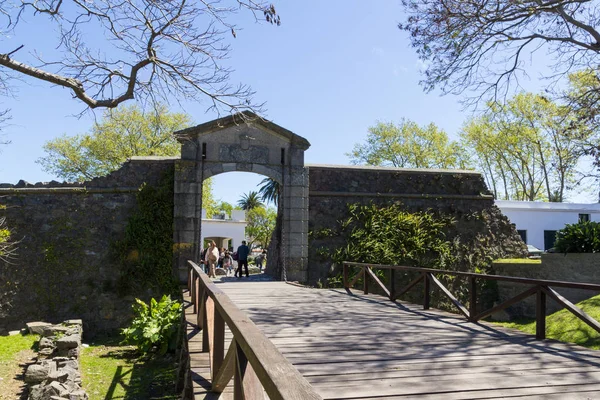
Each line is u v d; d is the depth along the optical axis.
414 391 3.97
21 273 13.79
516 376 4.46
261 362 1.89
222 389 3.95
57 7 8.48
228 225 37.97
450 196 16.62
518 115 31.56
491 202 17.05
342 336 6.36
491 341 6.09
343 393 3.90
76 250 14.06
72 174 33.88
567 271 13.62
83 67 9.09
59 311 13.79
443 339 6.20
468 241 16.53
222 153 14.55
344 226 15.72
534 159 35.09
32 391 8.08
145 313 12.59
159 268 14.04
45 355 10.79
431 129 38.50
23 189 14.03
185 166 14.23
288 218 14.98
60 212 14.16
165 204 14.31
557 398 3.82
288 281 14.67
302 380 1.69
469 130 34.69
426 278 9.02
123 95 9.00
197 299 7.92
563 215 27.05
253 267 33.59
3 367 10.20
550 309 13.92
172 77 9.46
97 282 14.02
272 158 14.97
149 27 8.95
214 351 3.96
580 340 8.73
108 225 14.26
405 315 8.27
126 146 31.41
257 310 8.70
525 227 26.59
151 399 9.05
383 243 15.76
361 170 16.27
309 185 15.75
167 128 31.05
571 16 11.01
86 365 11.11
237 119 14.58
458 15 10.65
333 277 15.38
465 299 16.02
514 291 15.27
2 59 7.73
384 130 39.00
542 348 5.70
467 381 4.27
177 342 11.41
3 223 13.77
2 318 13.52
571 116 15.09
